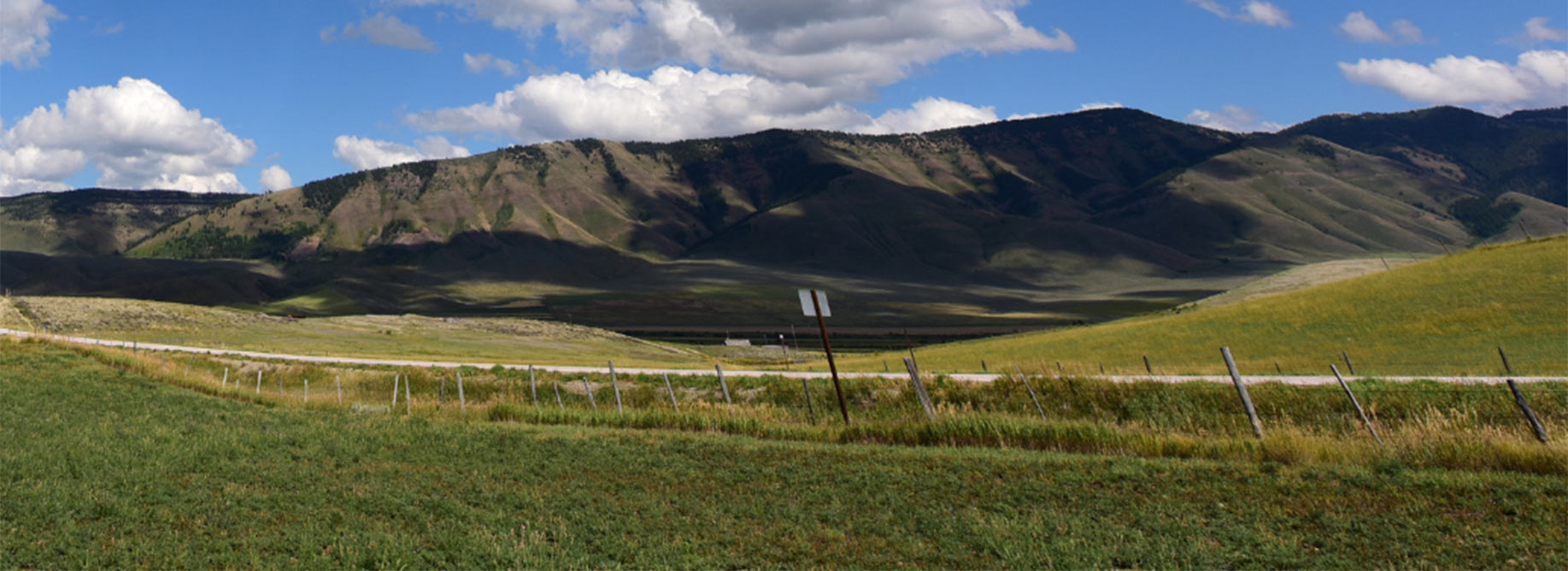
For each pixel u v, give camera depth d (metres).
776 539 13.57
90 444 19.39
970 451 19.84
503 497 15.95
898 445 21.19
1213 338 70.88
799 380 43.81
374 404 31.55
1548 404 27.78
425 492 16.23
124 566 11.62
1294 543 12.64
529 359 82.88
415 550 12.63
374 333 118.12
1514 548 12.12
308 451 19.86
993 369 64.62
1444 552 12.13
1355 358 56.25
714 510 15.12
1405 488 15.06
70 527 12.98
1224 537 13.08
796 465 18.67
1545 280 68.38
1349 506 14.29
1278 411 31.20
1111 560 12.20
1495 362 48.97
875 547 13.09
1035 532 13.47
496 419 28.44
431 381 51.72
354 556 12.16
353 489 16.23
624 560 12.54
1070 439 20.56
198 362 62.94
